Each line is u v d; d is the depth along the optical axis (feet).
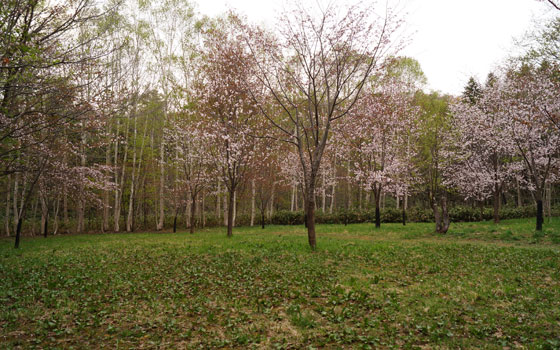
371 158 80.43
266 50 51.44
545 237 51.57
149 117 102.83
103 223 101.35
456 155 84.02
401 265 34.30
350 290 24.98
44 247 56.59
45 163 55.06
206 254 43.09
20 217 57.52
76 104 34.83
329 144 79.20
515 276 28.86
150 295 25.09
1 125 33.22
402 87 80.12
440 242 52.80
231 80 57.72
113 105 37.45
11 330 18.78
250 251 44.09
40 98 33.83
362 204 119.75
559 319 18.86
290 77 52.37
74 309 22.29
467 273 30.35
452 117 81.51
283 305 22.21
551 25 59.47
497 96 70.69
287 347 16.16
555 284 26.09
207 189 108.37
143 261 39.52
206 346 16.60
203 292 25.91
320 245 48.47
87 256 44.14
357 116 70.03
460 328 17.92
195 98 73.77
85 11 36.01
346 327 18.11
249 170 78.84
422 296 23.56
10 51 29.04
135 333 18.24
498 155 79.56
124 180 113.91
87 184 73.00
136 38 91.45
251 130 65.82
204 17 94.94
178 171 104.47
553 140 67.10
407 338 16.66
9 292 25.43
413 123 78.28
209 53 65.72
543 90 60.23
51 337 17.67
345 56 48.98
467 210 96.27
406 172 78.48
